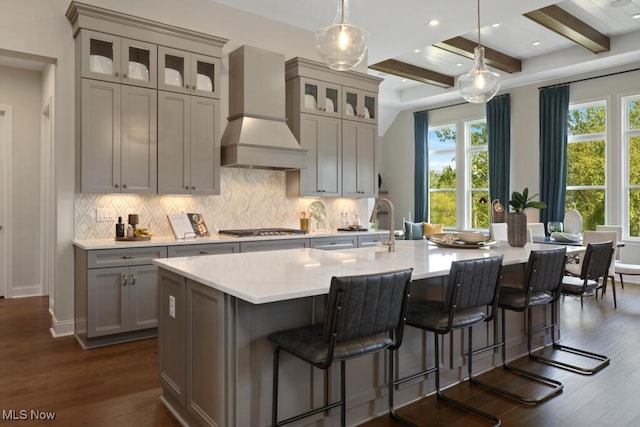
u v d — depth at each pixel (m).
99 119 3.81
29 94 5.50
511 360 3.35
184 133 4.26
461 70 7.91
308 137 5.16
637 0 5.21
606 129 6.82
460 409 2.55
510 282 3.38
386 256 3.02
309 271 2.35
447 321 2.38
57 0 3.86
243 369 1.96
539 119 7.46
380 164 10.46
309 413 2.15
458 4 4.53
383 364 2.50
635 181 6.61
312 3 4.69
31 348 3.58
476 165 8.68
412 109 9.76
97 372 3.09
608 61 6.54
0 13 3.64
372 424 2.38
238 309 1.95
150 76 4.06
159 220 4.46
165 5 4.39
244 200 5.05
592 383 2.93
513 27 6.03
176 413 2.46
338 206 5.93
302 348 1.89
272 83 4.82
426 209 9.38
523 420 2.42
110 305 3.62
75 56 3.91
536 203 3.63
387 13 4.74
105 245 3.58
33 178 5.56
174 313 2.47
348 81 5.55
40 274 5.62
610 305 5.20
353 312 1.86
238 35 4.88
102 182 3.83
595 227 7.00
